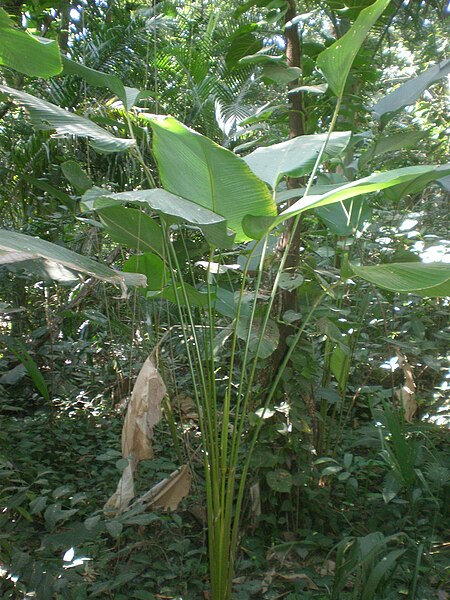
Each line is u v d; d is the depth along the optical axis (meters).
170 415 3.69
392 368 3.86
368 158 3.70
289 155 3.11
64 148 5.67
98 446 4.35
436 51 8.91
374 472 4.02
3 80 5.38
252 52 4.30
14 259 1.75
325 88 3.45
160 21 4.45
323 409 3.84
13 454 3.88
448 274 2.22
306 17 3.56
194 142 2.27
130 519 2.73
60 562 2.62
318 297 3.28
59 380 5.02
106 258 5.26
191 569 3.07
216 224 2.24
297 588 2.98
